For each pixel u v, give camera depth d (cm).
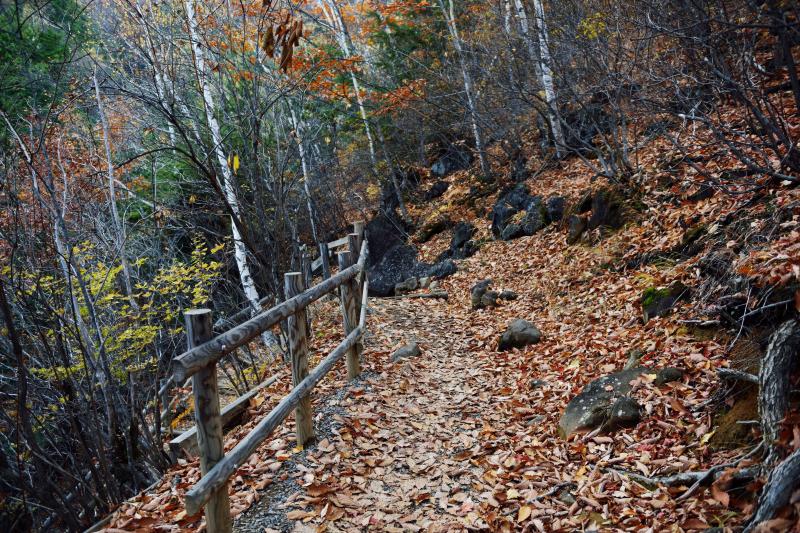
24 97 767
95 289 568
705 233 637
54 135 673
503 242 1240
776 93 705
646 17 605
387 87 1741
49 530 498
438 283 1208
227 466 295
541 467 397
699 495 311
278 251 686
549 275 920
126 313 587
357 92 1521
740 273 455
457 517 347
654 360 480
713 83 552
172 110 637
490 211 1452
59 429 510
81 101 747
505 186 1484
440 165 1892
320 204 1700
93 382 498
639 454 374
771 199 541
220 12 799
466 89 1448
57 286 551
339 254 533
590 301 741
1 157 564
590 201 1015
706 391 405
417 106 1697
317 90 1288
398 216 1730
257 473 388
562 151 1366
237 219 636
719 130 642
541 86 1348
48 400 532
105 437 523
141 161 914
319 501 352
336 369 587
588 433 418
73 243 598
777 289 411
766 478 278
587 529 318
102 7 761
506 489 376
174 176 1003
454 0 1698
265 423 342
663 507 314
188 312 282
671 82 685
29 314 504
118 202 905
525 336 693
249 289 898
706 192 711
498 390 571
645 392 432
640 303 617
